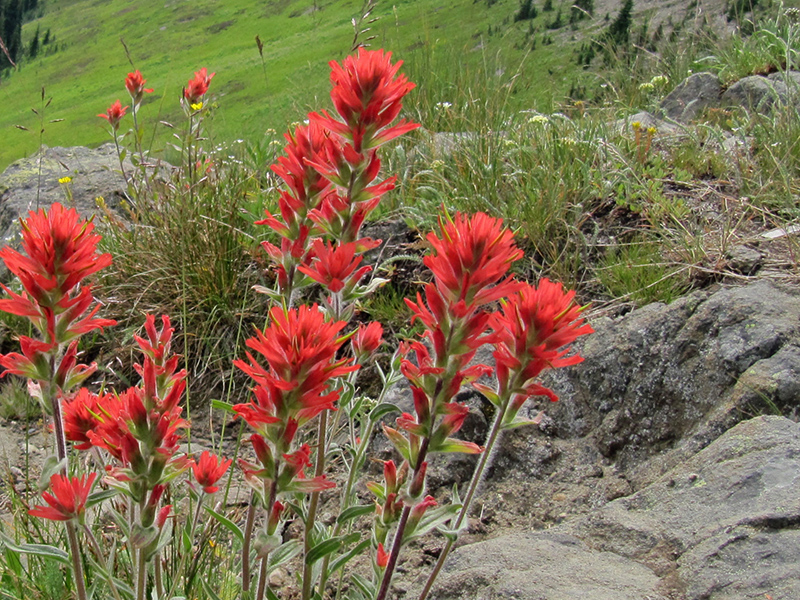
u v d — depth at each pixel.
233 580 2.04
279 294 1.75
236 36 89.75
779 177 3.84
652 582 1.88
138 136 4.31
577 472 2.62
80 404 1.50
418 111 5.37
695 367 2.64
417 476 1.31
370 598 1.47
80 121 66.44
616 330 2.88
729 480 2.08
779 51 6.03
